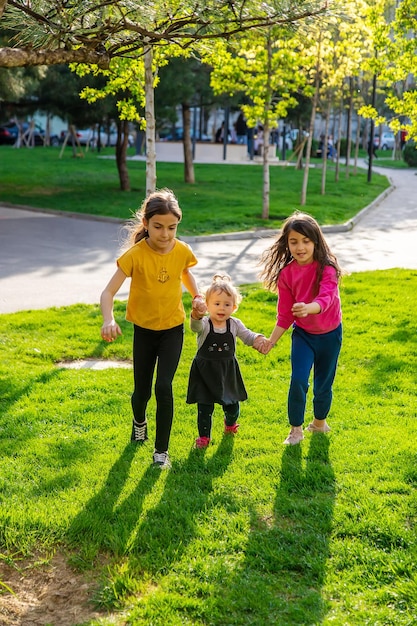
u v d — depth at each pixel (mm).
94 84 21109
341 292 10328
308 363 4805
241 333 4859
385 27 12398
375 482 4266
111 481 4312
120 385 6301
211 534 3697
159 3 4148
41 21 3871
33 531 3711
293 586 3262
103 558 3533
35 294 10398
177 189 27125
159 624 3000
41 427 5242
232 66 17625
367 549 3533
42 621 3100
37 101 23891
